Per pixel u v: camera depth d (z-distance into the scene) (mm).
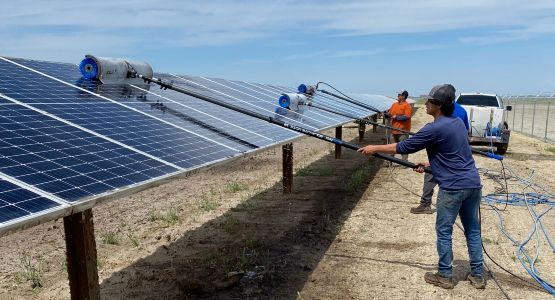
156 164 4195
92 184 3387
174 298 5309
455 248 6766
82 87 6039
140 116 5570
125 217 8609
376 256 6496
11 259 6641
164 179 3930
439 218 5387
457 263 6242
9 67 5953
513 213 8602
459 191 5160
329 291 5438
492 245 6898
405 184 10953
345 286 5566
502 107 16312
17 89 5062
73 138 4156
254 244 6977
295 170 12797
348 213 8562
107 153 4090
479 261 5488
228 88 10719
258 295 5344
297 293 5383
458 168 5164
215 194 10219
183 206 9312
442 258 5465
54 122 4418
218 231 7676
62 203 2965
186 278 5816
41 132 4059
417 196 9812
